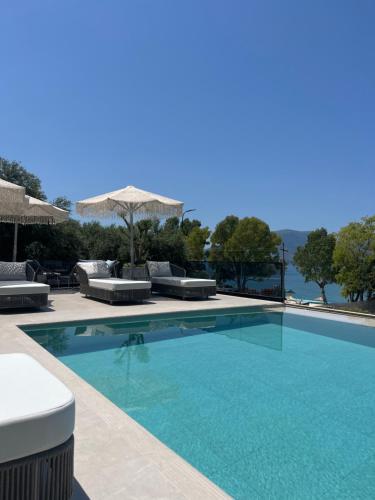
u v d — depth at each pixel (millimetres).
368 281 29812
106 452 2268
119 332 6586
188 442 2883
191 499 1860
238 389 4027
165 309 8234
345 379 4426
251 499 2215
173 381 4230
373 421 3318
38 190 18156
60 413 1555
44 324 6406
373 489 2338
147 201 10016
